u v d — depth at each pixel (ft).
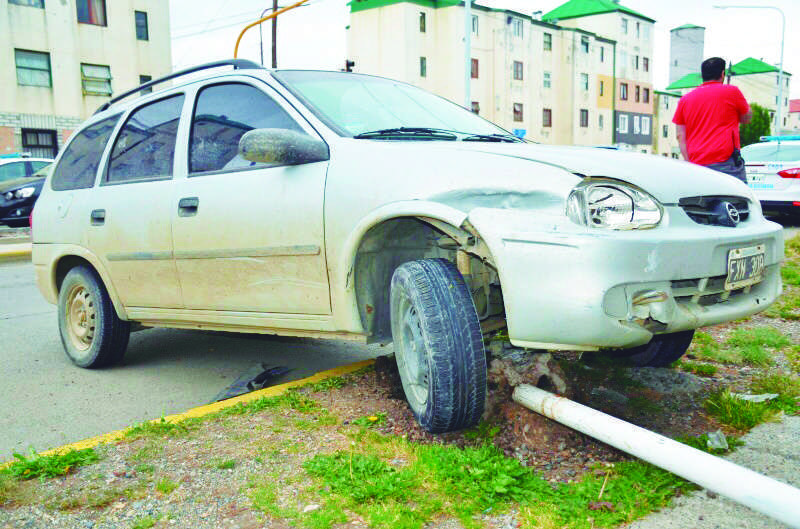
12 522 8.14
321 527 7.71
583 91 192.95
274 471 9.21
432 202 9.32
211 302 12.86
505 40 167.63
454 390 9.14
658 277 8.52
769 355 13.88
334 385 12.68
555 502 8.02
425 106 13.38
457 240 9.64
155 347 17.72
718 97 19.74
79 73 96.43
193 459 9.68
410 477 8.66
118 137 15.28
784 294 19.66
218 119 12.98
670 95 237.86
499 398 10.42
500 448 9.50
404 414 11.03
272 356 16.42
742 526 7.52
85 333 15.72
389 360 13.51
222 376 14.89
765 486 6.74
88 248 15.06
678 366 13.24
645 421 10.48
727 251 9.36
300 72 12.87
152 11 103.86
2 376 15.29
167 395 13.67
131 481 9.09
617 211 8.73
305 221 10.89
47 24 92.89
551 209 8.72
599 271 8.23
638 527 7.54
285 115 11.85
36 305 24.95
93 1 97.86
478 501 8.09
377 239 10.60
